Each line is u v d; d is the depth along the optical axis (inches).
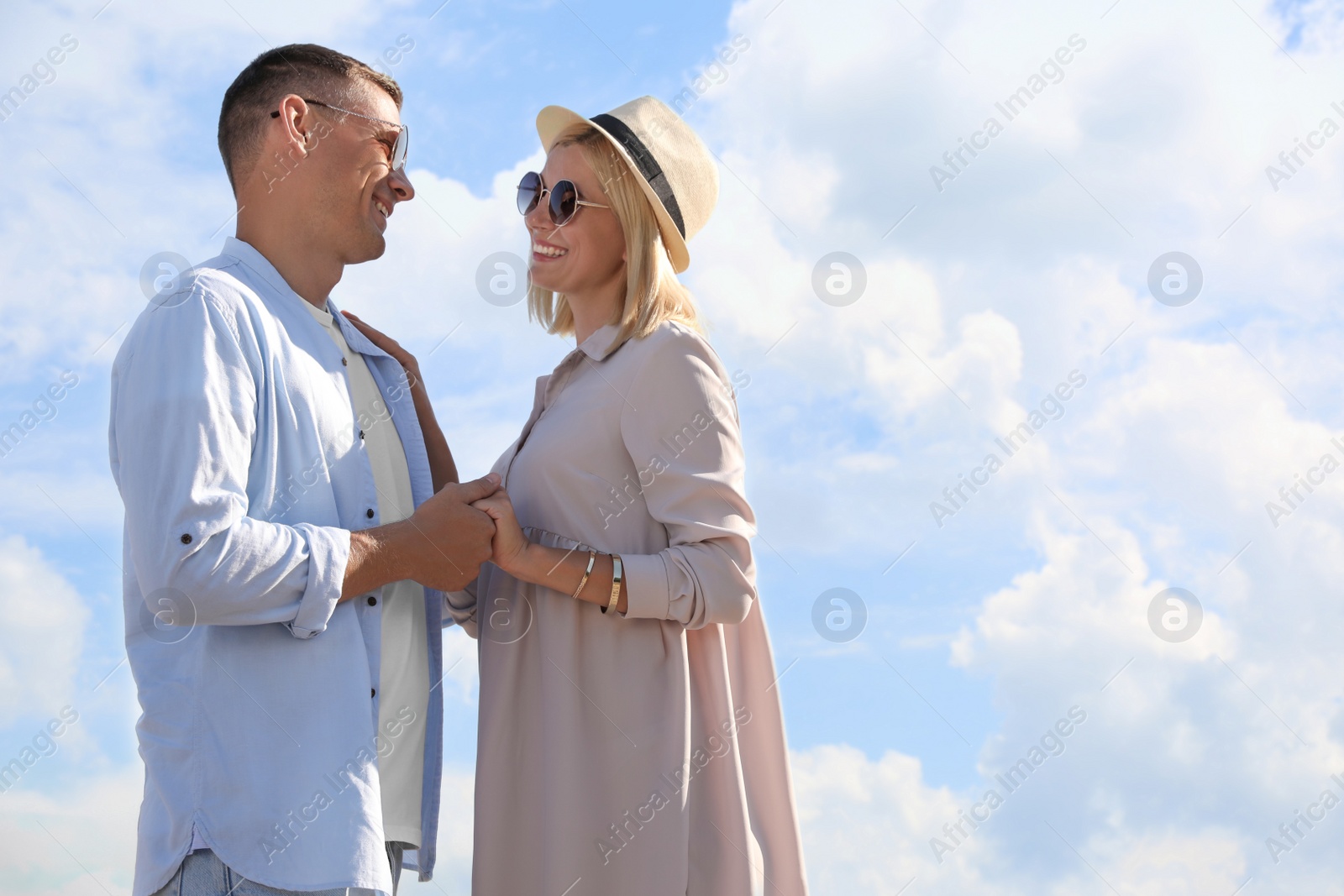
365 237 108.8
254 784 84.4
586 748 100.6
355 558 90.7
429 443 121.0
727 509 105.3
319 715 88.0
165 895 83.5
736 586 103.3
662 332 109.0
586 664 102.2
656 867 98.0
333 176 105.3
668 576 100.1
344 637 91.4
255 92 105.5
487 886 100.7
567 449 106.6
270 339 94.6
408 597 104.4
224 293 92.5
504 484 113.8
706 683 106.8
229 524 83.6
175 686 86.8
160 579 82.2
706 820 103.5
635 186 113.3
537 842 101.7
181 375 86.4
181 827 83.3
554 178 116.2
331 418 98.0
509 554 97.7
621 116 116.4
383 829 95.6
